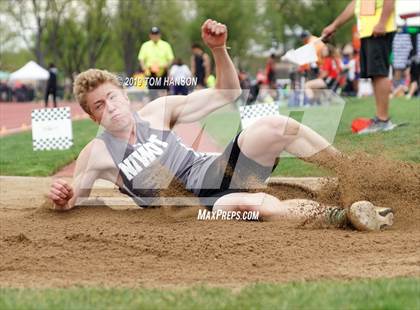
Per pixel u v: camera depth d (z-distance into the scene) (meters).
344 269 10.98
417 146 22.17
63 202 15.53
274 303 8.69
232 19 130.88
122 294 9.36
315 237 13.17
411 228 14.00
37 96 135.50
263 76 78.75
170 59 45.06
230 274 10.98
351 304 8.52
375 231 13.73
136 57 137.75
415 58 50.53
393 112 31.94
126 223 14.52
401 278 10.10
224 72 15.41
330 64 46.94
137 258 12.04
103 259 12.02
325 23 129.62
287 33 139.38
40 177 24.25
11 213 16.84
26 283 10.55
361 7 26.20
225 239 12.99
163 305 8.73
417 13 47.09
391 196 14.95
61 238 13.27
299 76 51.78
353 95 62.12
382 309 8.31
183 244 12.68
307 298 8.85
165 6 134.88
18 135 42.28
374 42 25.58
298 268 11.21
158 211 15.51
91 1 124.62
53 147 32.78
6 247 12.85
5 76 142.62
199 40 131.25
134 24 132.12
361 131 24.84
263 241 12.86
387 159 15.59
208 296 9.19
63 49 137.75
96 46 132.75
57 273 11.23
